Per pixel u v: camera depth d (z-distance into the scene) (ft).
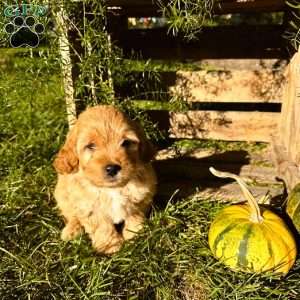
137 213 1.94
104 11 2.14
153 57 3.10
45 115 3.04
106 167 1.63
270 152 2.54
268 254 1.57
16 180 2.34
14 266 1.72
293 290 1.59
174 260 1.75
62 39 2.13
